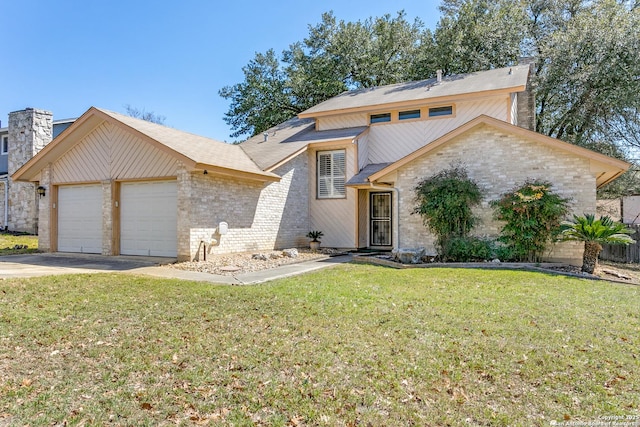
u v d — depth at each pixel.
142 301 6.38
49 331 4.90
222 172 11.53
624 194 22.44
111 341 4.60
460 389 3.52
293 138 17.45
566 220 10.88
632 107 19.67
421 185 12.63
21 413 3.08
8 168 20.59
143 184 12.38
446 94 15.73
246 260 11.66
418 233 12.85
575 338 4.73
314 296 6.72
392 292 7.13
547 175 11.25
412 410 3.17
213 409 3.17
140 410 3.15
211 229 11.77
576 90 20.34
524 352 4.30
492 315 5.66
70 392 3.42
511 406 3.25
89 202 13.31
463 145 12.28
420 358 4.14
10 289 7.05
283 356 4.18
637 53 18.72
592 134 21.72
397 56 28.69
